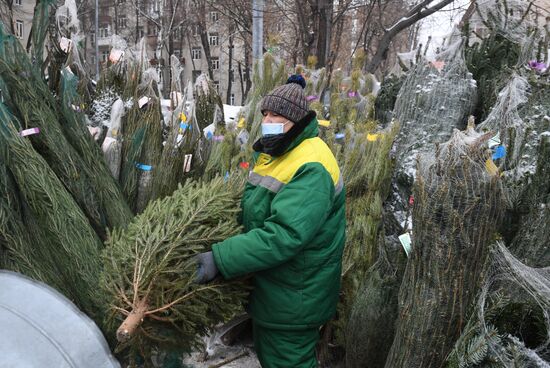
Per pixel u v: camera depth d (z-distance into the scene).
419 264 1.80
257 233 1.75
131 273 1.67
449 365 1.62
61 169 2.46
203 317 1.71
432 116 3.26
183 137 3.27
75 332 1.20
